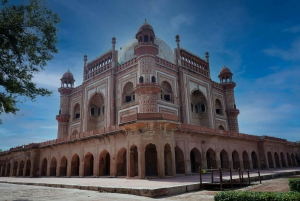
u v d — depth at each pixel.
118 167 10.93
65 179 10.75
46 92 6.18
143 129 9.11
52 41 6.06
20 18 5.51
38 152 16.75
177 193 5.54
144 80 13.40
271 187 6.39
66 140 14.13
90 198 4.75
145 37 14.60
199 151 12.16
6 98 5.85
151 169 11.11
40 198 4.86
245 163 16.23
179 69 16.36
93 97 17.75
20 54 5.82
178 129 10.84
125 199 4.59
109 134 11.24
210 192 5.71
